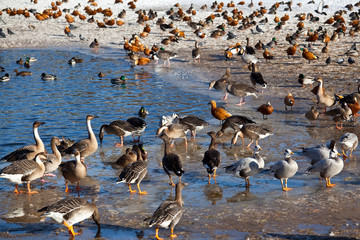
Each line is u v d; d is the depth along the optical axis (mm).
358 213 13492
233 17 71312
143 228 13023
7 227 13320
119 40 57562
